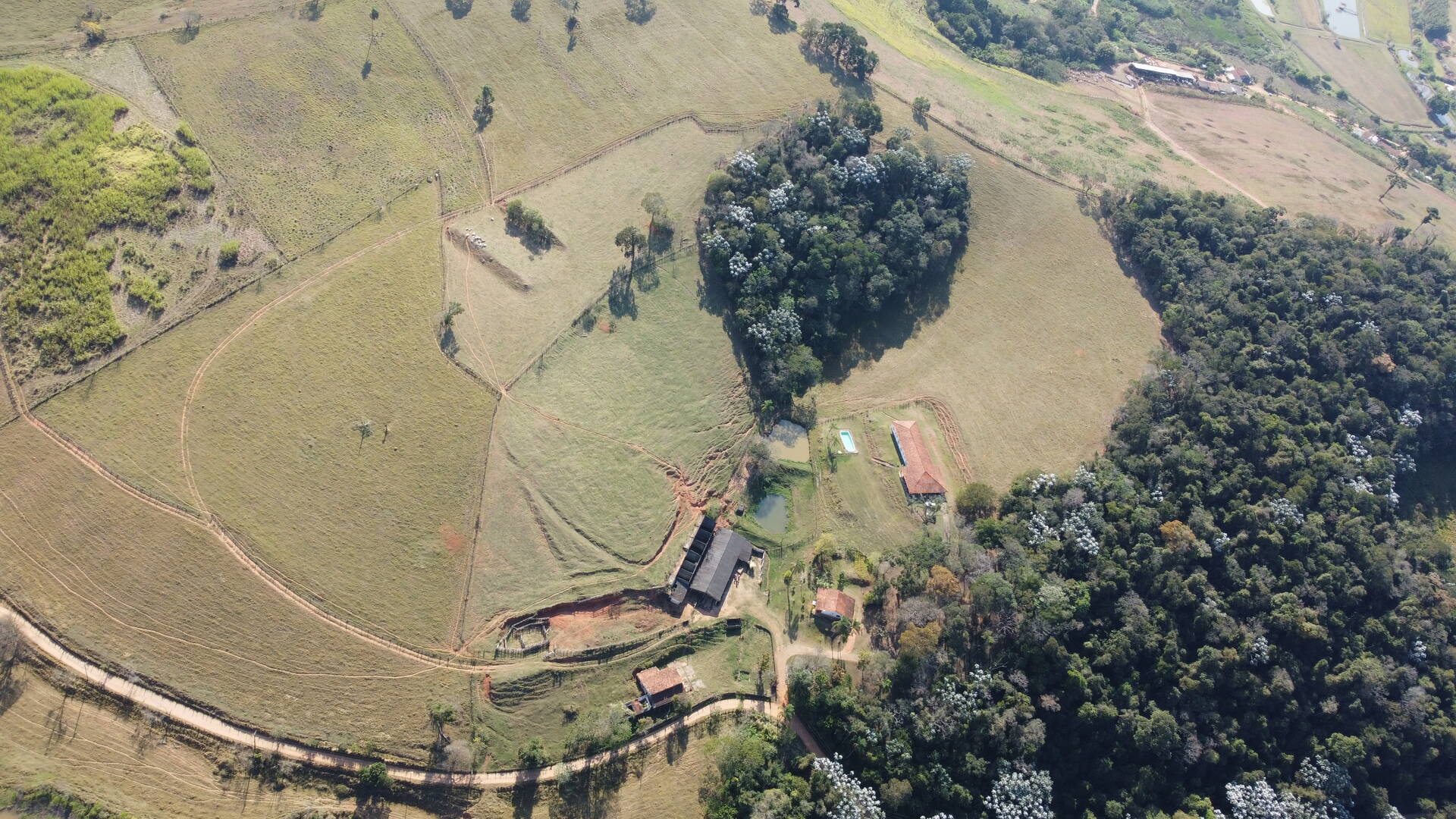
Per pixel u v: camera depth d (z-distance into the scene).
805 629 95.19
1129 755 91.25
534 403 100.94
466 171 118.38
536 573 91.06
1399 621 98.12
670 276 115.25
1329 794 91.31
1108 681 92.00
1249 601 96.50
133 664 77.69
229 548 84.81
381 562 87.62
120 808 72.00
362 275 104.94
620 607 92.12
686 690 88.81
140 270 97.94
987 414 116.31
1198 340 119.25
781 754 86.06
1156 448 108.50
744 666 92.06
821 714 87.25
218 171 109.00
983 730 87.56
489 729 82.62
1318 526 101.19
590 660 88.00
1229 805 91.25
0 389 88.00
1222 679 93.75
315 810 76.00
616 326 109.69
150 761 74.56
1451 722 95.25
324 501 89.38
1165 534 98.06
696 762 85.75
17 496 83.50
